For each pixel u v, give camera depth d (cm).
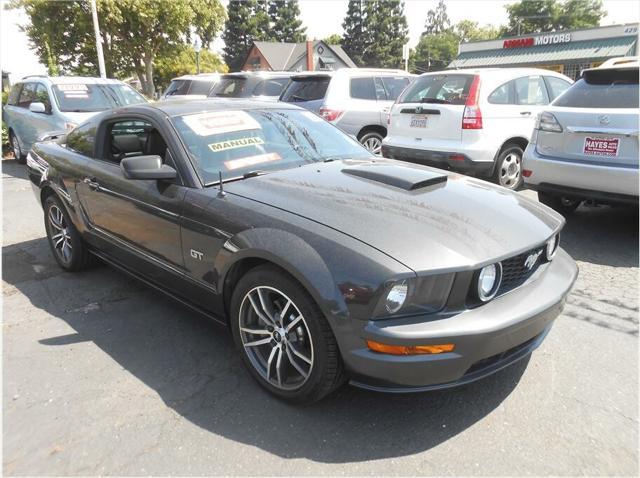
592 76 485
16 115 990
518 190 682
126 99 938
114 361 298
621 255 453
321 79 871
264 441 231
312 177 299
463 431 235
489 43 3778
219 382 276
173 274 312
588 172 461
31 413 253
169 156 313
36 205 695
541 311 233
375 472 212
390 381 217
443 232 233
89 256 432
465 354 212
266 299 253
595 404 251
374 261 214
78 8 2170
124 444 231
